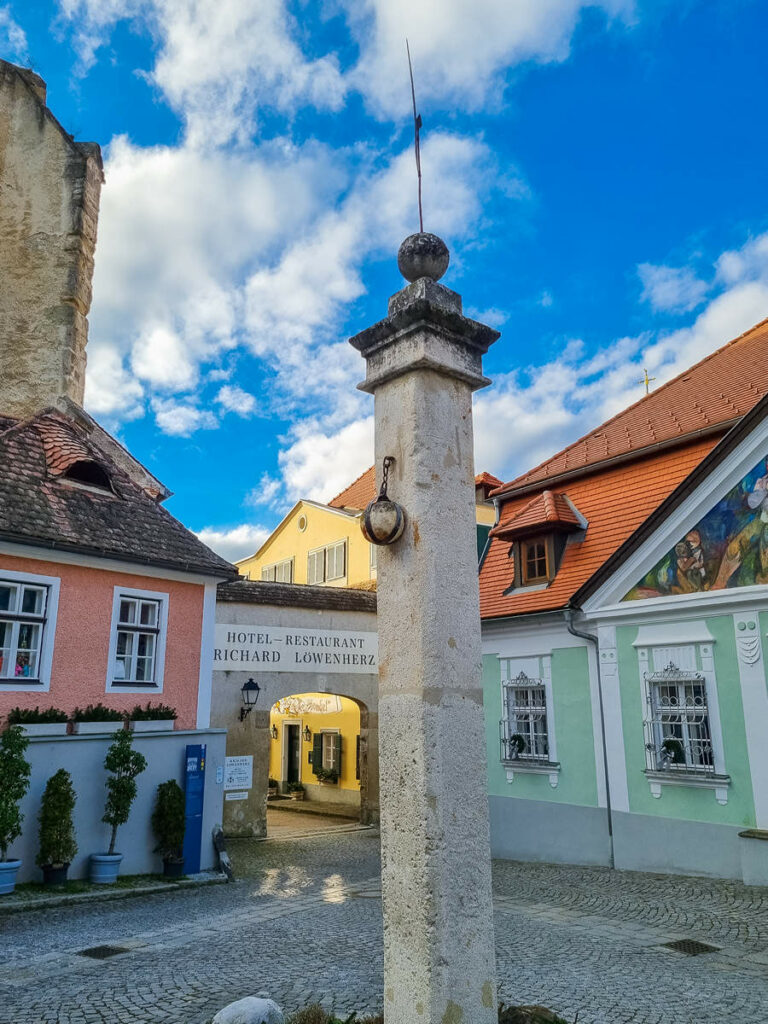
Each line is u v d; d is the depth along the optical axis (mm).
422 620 4211
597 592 13273
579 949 7805
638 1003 6109
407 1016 3916
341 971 7078
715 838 11258
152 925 9156
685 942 8039
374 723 19766
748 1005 6070
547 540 15180
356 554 25266
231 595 17859
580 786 13367
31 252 19578
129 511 14055
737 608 11398
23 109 20297
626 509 14531
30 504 12352
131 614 13242
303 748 26484
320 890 11547
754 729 10969
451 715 4199
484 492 24234
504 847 14531
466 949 3967
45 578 11992
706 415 14406
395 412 4633
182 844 12328
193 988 6652
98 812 11688
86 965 7430
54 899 10086
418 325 4500
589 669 13500
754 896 9883
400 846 4098
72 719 11805
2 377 18891
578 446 17078
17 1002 6340
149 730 12672
